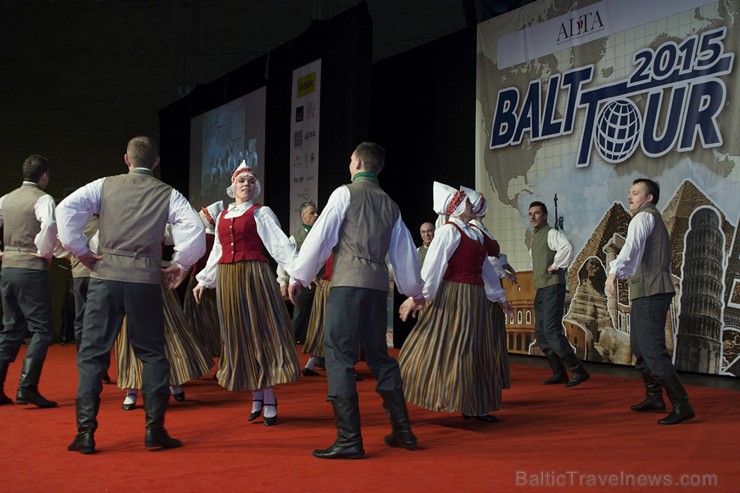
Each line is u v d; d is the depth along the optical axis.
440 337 3.66
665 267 3.92
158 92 12.91
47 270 4.34
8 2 13.11
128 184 3.14
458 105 9.04
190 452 3.04
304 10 12.51
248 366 3.72
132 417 3.94
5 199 4.34
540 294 5.55
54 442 3.24
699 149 6.44
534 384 5.55
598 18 7.36
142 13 13.02
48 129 12.96
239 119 11.23
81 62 13.02
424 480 2.57
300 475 2.64
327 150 9.05
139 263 3.08
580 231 7.45
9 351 4.36
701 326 6.34
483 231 4.03
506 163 8.28
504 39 8.36
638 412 4.18
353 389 2.96
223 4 12.84
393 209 3.20
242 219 3.84
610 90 7.23
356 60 8.51
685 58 6.59
